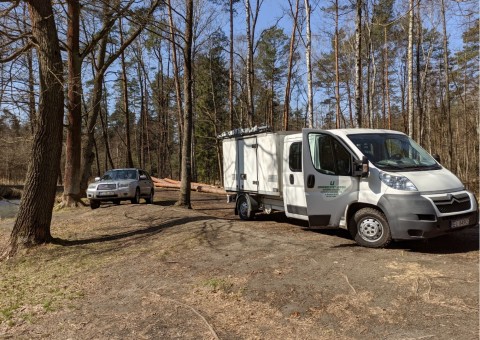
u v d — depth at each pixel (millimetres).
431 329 4027
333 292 5117
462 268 5723
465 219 6703
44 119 9070
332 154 7934
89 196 16625
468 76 37375
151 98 50000
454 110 46500
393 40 36156
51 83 9086
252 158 11023
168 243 8688
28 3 9031
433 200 6559
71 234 10648
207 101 40344
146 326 4602
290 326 4340
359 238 7359
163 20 16703
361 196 7336
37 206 9047
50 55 9070
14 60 10461
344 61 37938
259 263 6574
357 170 7328
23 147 25656
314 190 8125
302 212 8828
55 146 9234
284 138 9500
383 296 4887
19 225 9016
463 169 43594
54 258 8219
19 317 5180
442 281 5230
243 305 4988
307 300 4957
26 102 10414
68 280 6691
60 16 13180
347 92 38031
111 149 69500
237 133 11625
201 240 8578
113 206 15781
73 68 15344
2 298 5980
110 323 4777
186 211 13000
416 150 8023
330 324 4316
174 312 4945
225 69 38625
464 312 4332
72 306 5449
